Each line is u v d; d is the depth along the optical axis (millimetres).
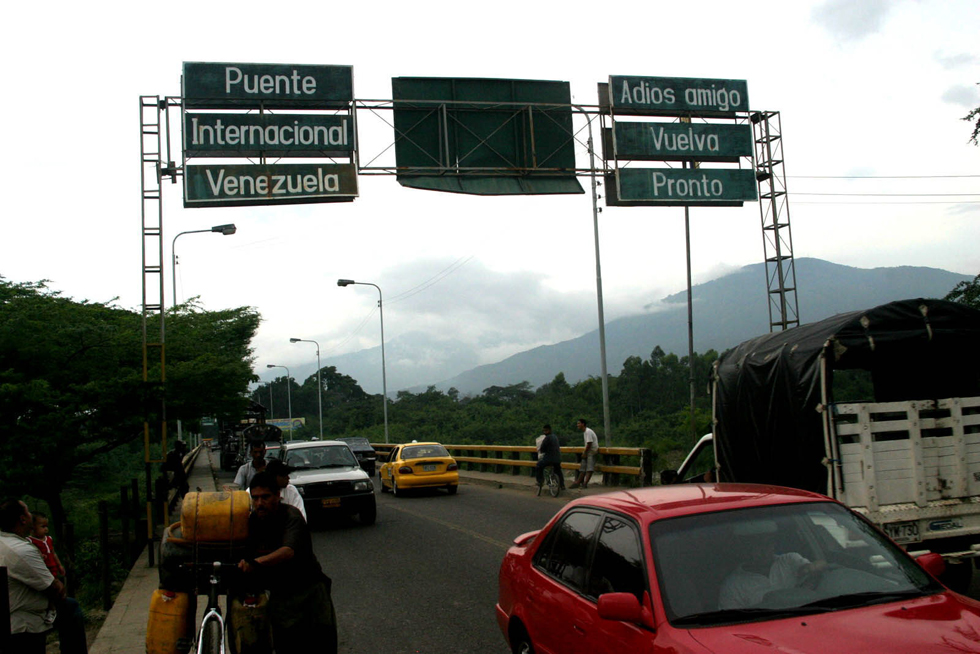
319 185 15367
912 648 3258
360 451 31406
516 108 16797
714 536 4098
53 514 16984
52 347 15508
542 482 19000
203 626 5180
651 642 3648
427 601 8695
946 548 6863
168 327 19172
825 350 6844
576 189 17156
